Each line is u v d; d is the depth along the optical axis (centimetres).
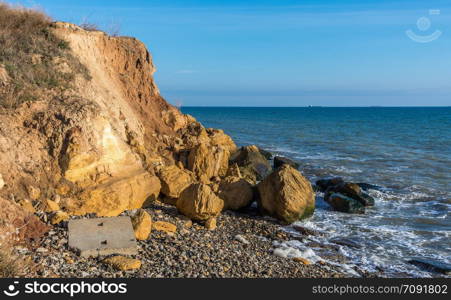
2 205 985
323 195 2038
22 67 1428
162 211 1388
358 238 1449
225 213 1538
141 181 1379
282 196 1503
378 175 2620
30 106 1312
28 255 884
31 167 1183
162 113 2150
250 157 2186
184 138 2067
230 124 7788
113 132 1422
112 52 2028
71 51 1678
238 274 991
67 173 1219
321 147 4116
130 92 2036
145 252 1014
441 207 1895
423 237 1488
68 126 1272
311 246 1335
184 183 1525
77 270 868
